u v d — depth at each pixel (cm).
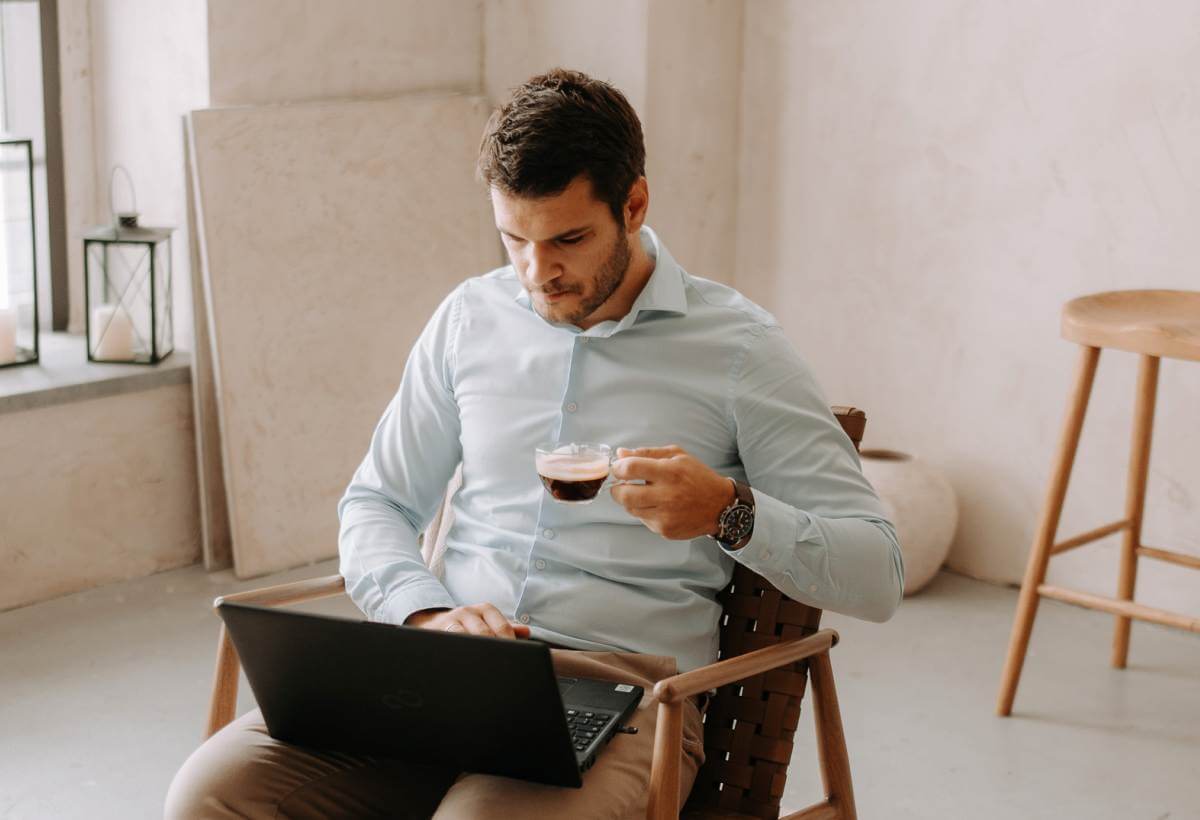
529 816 152
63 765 261
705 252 396
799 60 377
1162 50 312
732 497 162
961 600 349
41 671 298
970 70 343
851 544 172
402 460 202
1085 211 330
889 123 361
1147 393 294
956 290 356
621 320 185
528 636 177
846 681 303
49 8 356
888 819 249
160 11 343
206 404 347
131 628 321
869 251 372
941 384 363
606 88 170
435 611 182
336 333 360
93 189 373
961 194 350
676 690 154
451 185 380
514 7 390
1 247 338
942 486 347
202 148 332
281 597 189
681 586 182
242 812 164
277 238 347
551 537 184
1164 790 260
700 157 388
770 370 182
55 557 332
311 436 359
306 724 161
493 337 194
